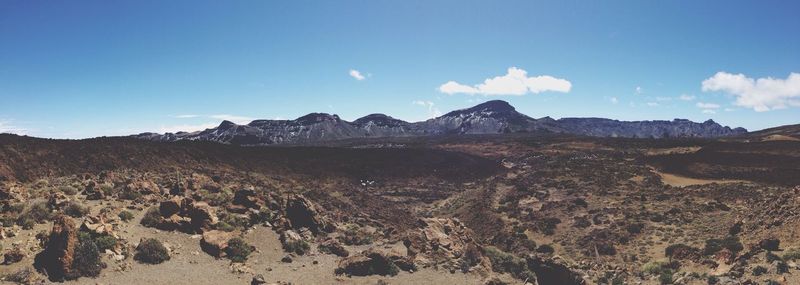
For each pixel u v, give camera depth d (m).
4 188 35.50
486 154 153.75
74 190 41.28
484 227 62.03
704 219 54.50
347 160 112.06
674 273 35.16
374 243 45.12
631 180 86.25
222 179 66.00
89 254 26.22
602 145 151.38
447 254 38.78
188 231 35.78
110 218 34.06
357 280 31.94
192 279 27.92
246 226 40.22
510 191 81.56
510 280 35.16
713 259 35.56
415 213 75.00
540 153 141.12
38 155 57.41
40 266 24.86
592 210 63.00
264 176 78.75
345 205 64.19
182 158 76.06
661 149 136.75
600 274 37.38
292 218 44.56
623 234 51.25
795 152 105.00
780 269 28.30
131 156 68.56
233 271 30.56
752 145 118.62
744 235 43.16
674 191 74.56
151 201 41.19
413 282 32.41
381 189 93.06
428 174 109.88
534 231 57.47
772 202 46.25
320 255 38.16
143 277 26.89
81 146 66.12
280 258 35.66
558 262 31.52
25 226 29.47
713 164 104.56
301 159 103.69
